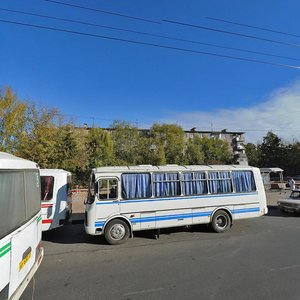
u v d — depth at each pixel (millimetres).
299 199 15000
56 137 25625
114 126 41562
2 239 3684
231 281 5691
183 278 5953
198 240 9461
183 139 46094
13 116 25734
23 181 4812
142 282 5797
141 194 9773
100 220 9195
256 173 11633
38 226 5738
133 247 8758
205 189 10703
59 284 5801
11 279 3957
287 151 55844
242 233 10391
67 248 8836
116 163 33625
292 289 5195
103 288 5547
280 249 8016
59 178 10227
